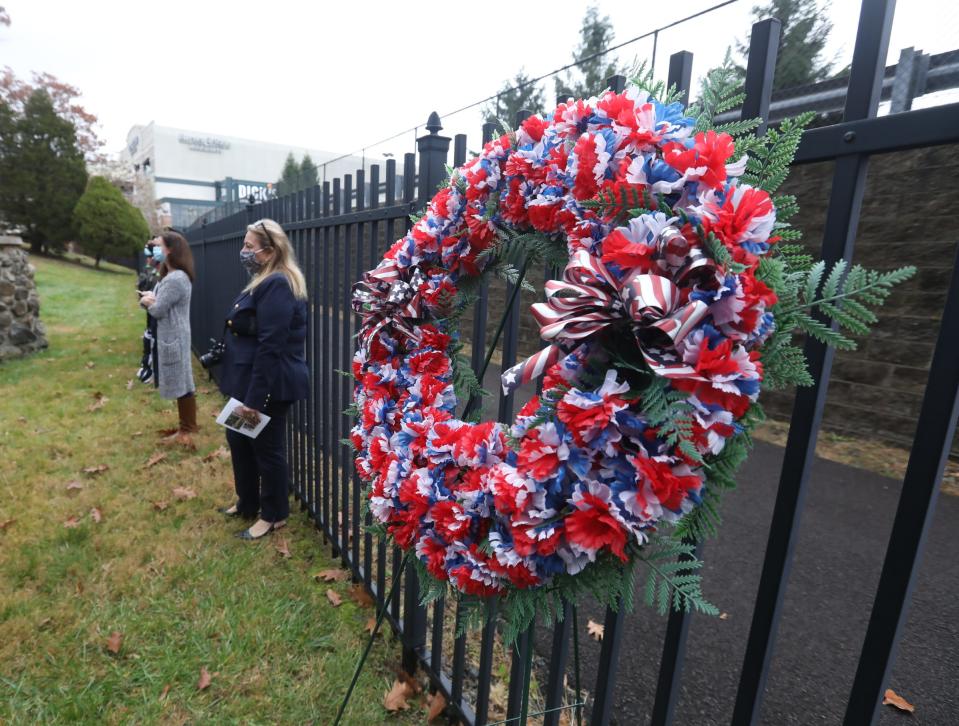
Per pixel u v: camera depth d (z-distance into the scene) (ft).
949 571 9.40
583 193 3.06
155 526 9.52
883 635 2.61
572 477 2.74
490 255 4.65
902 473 13.56
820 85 6.29
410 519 3.58
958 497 12.27
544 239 3.76
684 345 2.32
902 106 5.19
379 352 4.89
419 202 5.92
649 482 2.42
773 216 2.38
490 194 4.15
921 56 5.03
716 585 8.67
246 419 8.46
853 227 2.61
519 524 2.74
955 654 7.33
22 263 23.53
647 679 6.51
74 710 5.87
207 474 11.62
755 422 2.52
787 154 2.59
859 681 2.75
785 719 6.04
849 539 10.34
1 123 70.28
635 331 2.50
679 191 2.67
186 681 6.33
